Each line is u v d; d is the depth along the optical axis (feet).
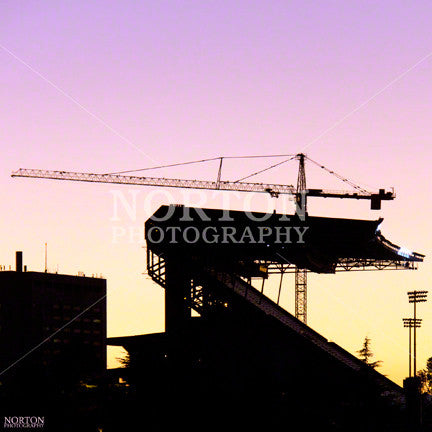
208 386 398.21
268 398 382.42
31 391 408.87
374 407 419.95
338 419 404.98
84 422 393.09
